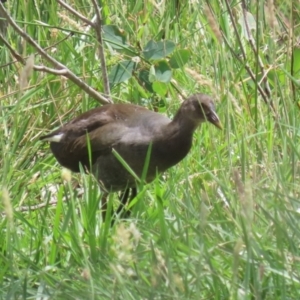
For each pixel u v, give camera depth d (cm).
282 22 1323
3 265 903
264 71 1230
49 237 948
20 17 1445
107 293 801
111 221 993
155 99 1331
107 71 1345
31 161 1238
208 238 858
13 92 1238
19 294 837
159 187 1020
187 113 1097
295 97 1227
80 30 1367
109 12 1448
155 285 763
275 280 798
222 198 987
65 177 919
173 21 1434
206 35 1351
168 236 873
